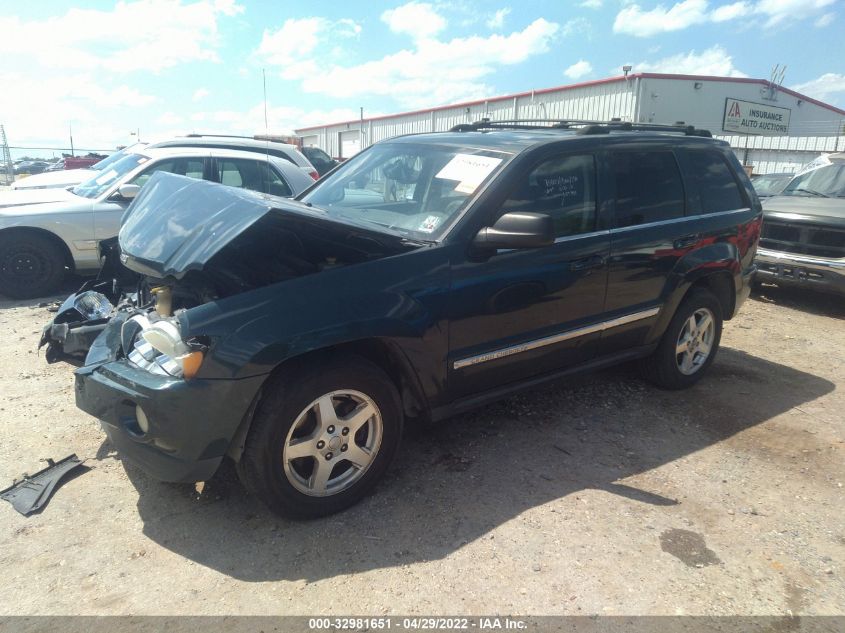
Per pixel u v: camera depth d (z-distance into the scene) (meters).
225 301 2.76
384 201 3.97
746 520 3.19
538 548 2.90
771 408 4.61
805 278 7.37
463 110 31.27
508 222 3.17
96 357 3.20
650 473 3.62
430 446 3.84
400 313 3.07
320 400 2.93
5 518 3.04
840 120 30.72
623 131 4.39
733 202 4.93
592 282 3.89
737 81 25.62
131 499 3.23
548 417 4.30
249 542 2.90
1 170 32.59
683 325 4.63
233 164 8.11
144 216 3.37
